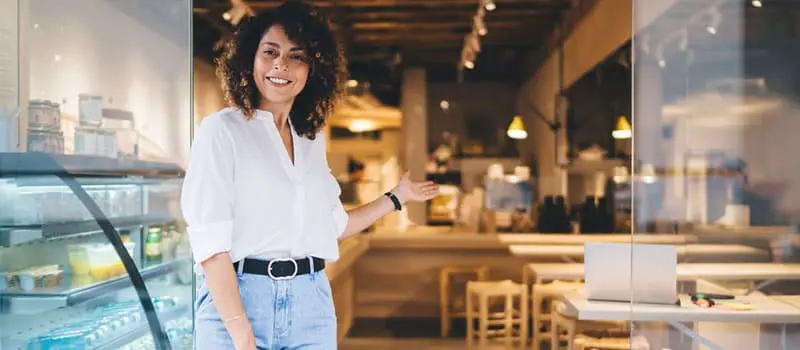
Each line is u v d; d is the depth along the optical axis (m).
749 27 3.60
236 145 1.78
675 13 3.79
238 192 1.78
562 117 7.64
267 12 1.89
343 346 5.77
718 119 3.68
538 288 5.33
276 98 1.84
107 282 2.30
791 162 3.43
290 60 1.84
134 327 2.34
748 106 3.59
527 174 8.79
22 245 2.21
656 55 3.84
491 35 8.35
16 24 2.38
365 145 9.72
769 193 3.45
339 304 5.90
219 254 1.72
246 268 1.81
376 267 6.95
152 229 2.59
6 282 2.19
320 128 2.01
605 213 7.20
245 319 1.73
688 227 3.64
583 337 4.30
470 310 5.92
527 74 9.41
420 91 9.70
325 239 1.94
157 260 2.59
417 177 9.54
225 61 1.88
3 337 2.18
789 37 3.49
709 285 3.50
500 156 9.41
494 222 8.32
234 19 5.95
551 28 7.94
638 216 3.72
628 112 6.66
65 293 2.17
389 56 9.15
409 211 9.05
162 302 2.58
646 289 3.41
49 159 2.18
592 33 6.17
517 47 9.19
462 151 9.56
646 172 3.74
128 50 2.64
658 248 3.41
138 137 2.63
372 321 6.84
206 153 1.75
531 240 6.65
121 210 2.46
